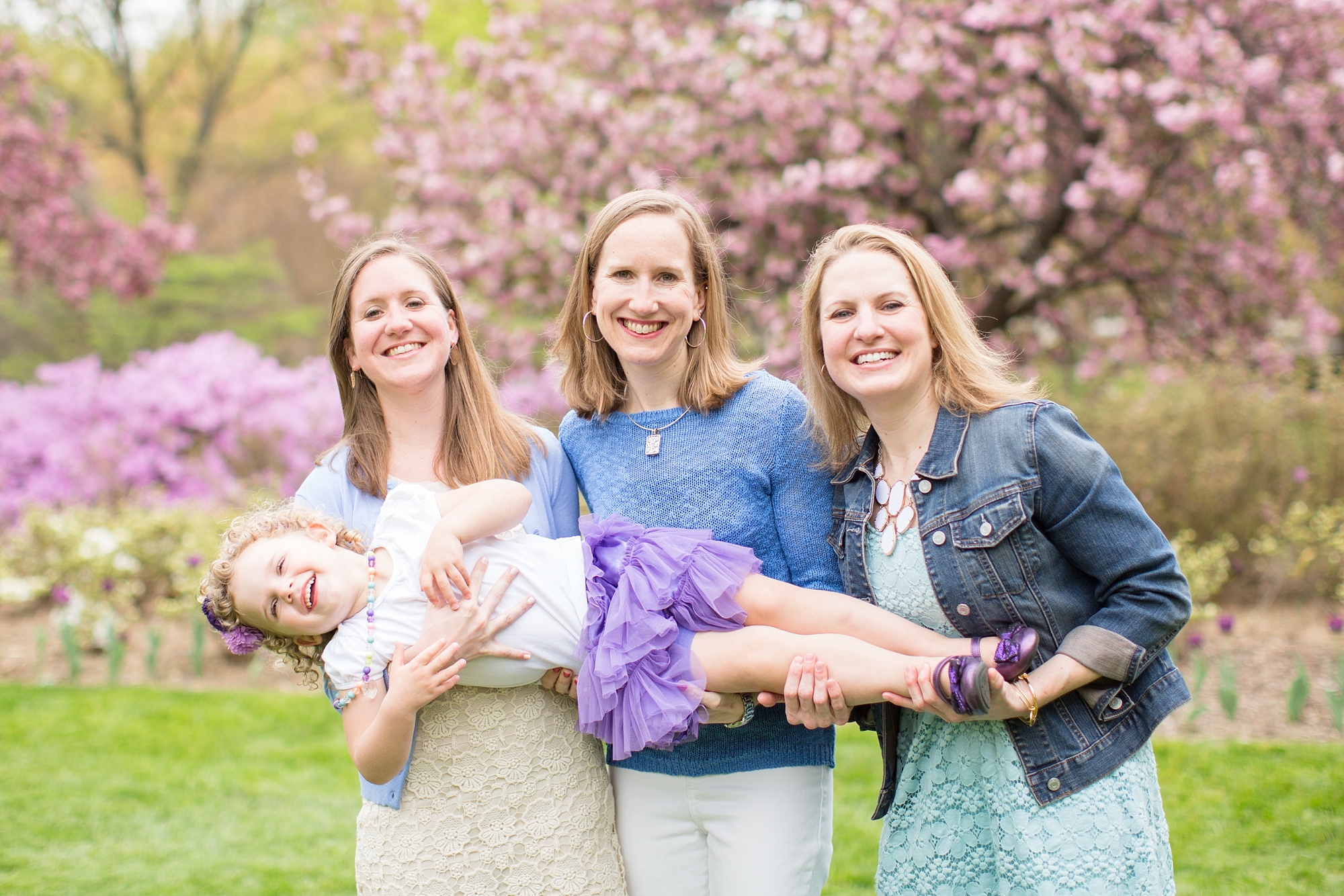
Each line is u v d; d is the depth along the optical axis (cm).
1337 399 656
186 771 449
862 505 217
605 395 242
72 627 578
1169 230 778
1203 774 395
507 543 224
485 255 784
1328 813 358
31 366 1639
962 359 208
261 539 222
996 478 199
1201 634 559
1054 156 772
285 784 437
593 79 831
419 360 232
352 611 221
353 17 930
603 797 224
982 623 203
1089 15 661
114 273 1353
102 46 1828
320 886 352
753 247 792
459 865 208
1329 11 668
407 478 237
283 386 826
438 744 211
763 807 220
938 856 207
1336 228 745
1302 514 586
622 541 224
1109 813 192
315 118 2027
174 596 664
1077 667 191
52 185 1254
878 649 201
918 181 788
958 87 721
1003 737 200
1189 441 658
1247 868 330
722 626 215
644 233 224
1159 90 662
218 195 2125
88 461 799
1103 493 192
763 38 734
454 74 1020
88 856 373
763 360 248
